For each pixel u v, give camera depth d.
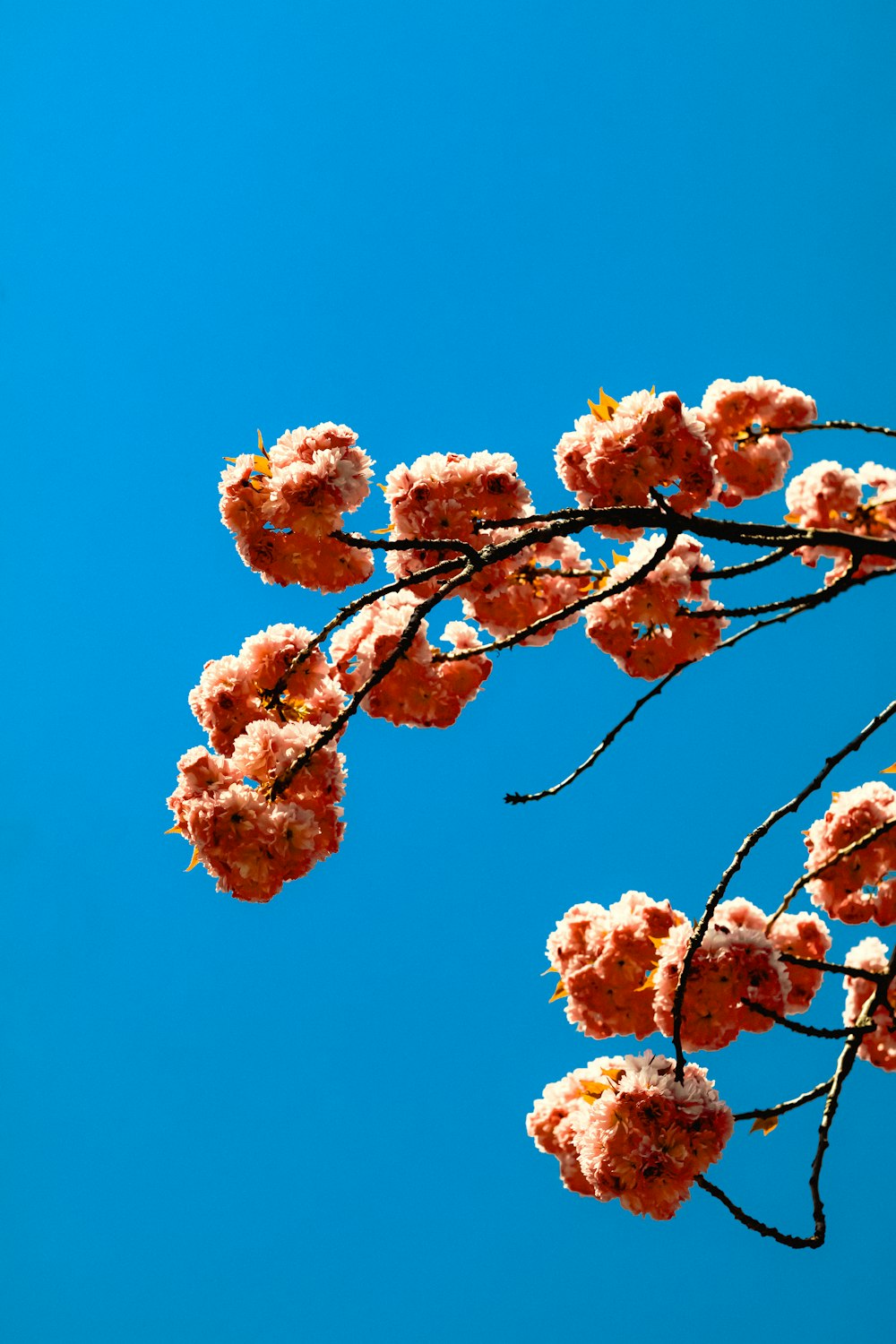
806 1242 3.30
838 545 3.39
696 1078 3.57
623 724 3.77
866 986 4.75
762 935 3.57
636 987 4.01
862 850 4.39
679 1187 3.36
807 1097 3.51
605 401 3.83
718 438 4.35
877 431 4.08
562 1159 4.11
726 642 4.22
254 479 3.86
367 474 3.76
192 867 3.70
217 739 3.88
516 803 3.69
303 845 3.56
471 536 4.01
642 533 3.90
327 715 3.92
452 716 4.34
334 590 3.98
